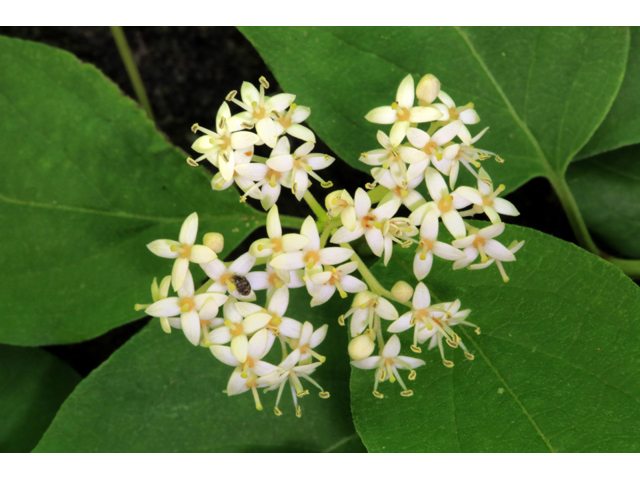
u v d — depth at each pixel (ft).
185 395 0.34
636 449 0.28
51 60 0.35
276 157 0.27
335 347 0.35
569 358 0.30
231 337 0.27
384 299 0.28
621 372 0.29
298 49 0.35
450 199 0.28
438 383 0.30
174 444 0.34
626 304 0.30
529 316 0.31
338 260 0.27
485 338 0.31
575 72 0.35
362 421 0.30
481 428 0.29
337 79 0.35
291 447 0.34
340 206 0.27
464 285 0.32
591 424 0.29
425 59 0.35
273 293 0.28
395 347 0.28
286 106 0.28
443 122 0.29
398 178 0.28
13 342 0.35
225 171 0.27
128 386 0.34
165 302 0.27
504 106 0.35
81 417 0.33
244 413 0.34
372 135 0.35
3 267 0.35
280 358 0.35
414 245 0.33
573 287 0.31
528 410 0.29
